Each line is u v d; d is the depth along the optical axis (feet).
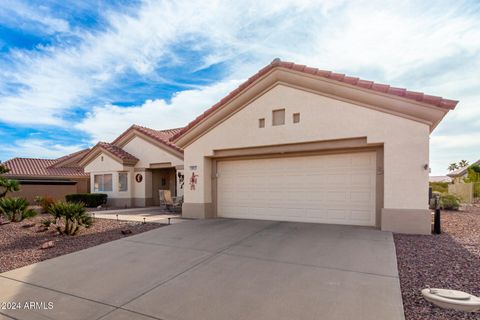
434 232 27.25
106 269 19.08
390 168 27.22
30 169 81.82
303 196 33.76
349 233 26.66
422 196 26.08
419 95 25.73
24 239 28.14
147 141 63.05
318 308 12.88
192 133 39.37
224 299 14.17
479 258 18.85
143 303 14.06
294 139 31.89
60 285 16.52
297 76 31.71
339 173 31.73
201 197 38.65
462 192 71.00
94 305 13.98
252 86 34.37
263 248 22.72
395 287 14.73
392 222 26.99
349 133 28.99
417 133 26.35
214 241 25.41
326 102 30.25
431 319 11.51
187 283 16.37
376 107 27.89
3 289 16.10
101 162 66.85
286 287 15.29
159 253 22.36
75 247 24.97
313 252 21.16
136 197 64.44
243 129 35.37
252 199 37.17
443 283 14.93
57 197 78.13
